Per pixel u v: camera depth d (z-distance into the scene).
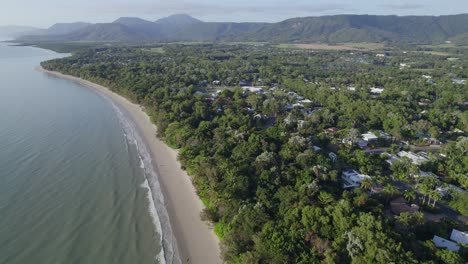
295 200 62.19
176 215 67.12
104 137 112.12
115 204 71.06
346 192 66.06
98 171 86.50
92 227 63.16
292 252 48.34
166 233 61.44
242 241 52.59
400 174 77.50
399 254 45.00
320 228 52.59
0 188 75.56
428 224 57.41
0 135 109.12
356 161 84.25
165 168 88.44
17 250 56.44
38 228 62.28
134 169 88.12
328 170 74.81
